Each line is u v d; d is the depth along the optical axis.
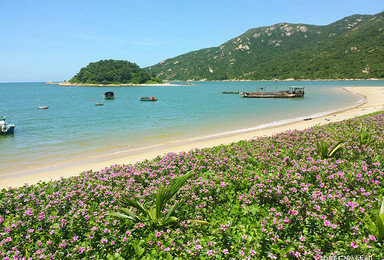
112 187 8.52
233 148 12.06
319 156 9.73
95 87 197.00
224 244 4.96
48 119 35.84
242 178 8.22
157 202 5.73
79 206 6.81
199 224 5.80
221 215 6.31
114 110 47.66
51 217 6.27
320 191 6.59
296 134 13.84
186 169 9.61
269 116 34.78
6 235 5.55
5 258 4.79
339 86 119.44
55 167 14.73
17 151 18.58
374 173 7.46
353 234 4.75
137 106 55.56
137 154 17.05
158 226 5.74
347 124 15.88
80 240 5.50
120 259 4.71
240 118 33.66
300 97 67.69
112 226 5.66
